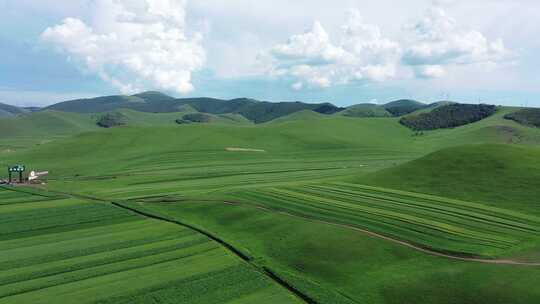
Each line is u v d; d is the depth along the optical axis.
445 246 54.03
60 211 73.38
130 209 74.88
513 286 42.72
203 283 44.06
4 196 86.44
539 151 95.00
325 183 94.19
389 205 73.88
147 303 39.50
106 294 40.97
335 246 54.31
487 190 78.06
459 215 66.88
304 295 41.94
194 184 102.38
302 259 51.62
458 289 42.97
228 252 53.50
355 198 79.38
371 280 45.97
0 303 38.81
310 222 63.34
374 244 54.59
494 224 62.47
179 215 72.06
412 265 49.06
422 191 81.94
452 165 92.19
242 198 80.25
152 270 47.22
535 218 64.81
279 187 90.56
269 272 47.50
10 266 48.03
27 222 66.69
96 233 61.22
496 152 94.38
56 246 55.19
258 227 63.50
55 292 41.31
